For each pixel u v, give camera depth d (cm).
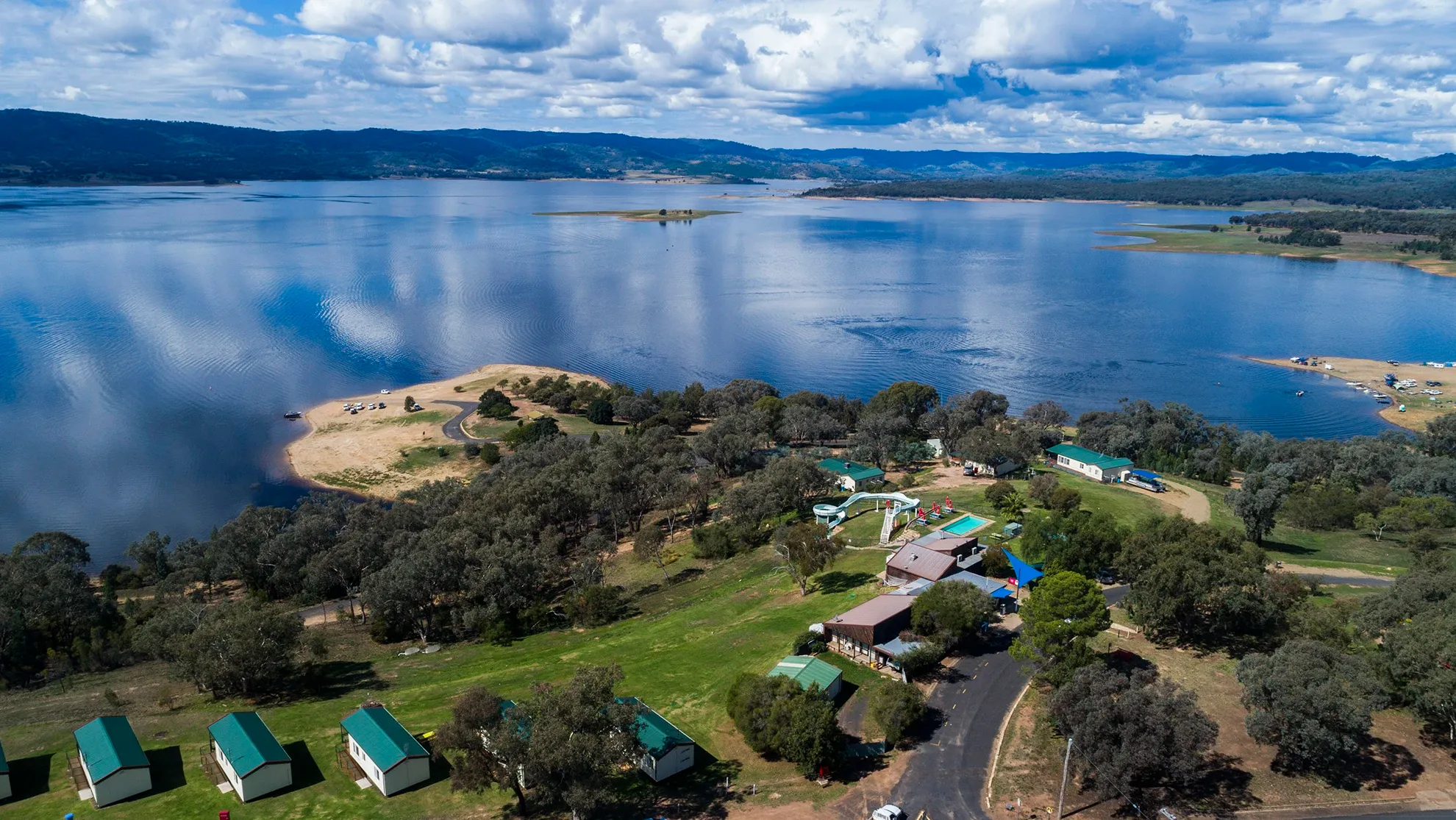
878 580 11188
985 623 9619
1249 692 7231
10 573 12538
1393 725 7569
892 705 7675
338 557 12925
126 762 7325
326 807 7131
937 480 16512
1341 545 13350
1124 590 10656
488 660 10406
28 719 9000
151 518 18375
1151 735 6550
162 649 10312
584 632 11238
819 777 7300
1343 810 6538
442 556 11600
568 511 15075
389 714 8200
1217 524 13838
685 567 13538
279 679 10019
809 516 14800
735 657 9406
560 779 6569
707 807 6994
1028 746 7581
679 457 17625
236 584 14538
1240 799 6731
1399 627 8050
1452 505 14188
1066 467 17600
